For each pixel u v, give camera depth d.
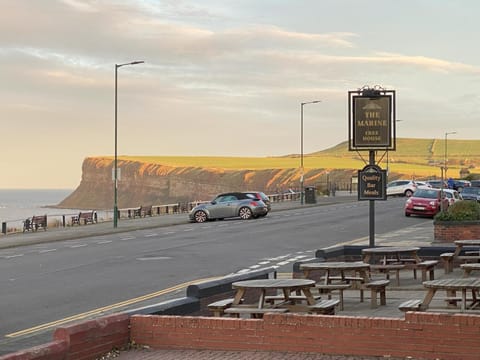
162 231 38.66
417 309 10.64
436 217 26.16
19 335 12.40
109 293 16.92
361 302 13.91
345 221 41.50
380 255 17.73
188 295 11.92
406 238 29.69
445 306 11.56
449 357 8.55
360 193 19.97
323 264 14.36
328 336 9.08
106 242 32.47
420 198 44.78
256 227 38.53
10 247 32.28
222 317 10.19
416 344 8.70
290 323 9.25
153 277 19.69
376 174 19.83
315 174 172.75
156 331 9.77
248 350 9.40
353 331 8.98
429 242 27.12
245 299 13.18
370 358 8.81
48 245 32.59
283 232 34.66
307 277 14.38
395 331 8.80
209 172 189.12
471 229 25.41
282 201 74.94
